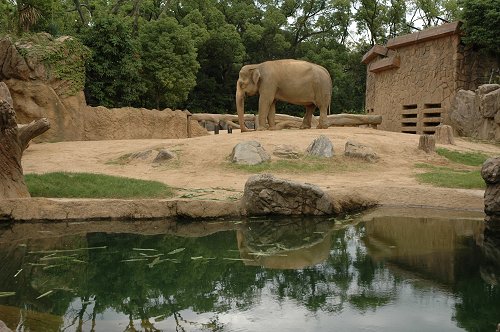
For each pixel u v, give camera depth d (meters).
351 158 15.07
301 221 9.16
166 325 4.04
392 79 29.39
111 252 6.80
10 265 6.08
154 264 6.18
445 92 25.42
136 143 18.30
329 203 9.71
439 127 19.66
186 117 24.91
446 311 4.33
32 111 19.39
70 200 9.20
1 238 7.60
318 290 4.99
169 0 38.34
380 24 48.31
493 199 8.88
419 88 27.06
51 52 20.25
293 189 9.47
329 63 43.81
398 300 4.63
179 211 9.13
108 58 25.97
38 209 8.73
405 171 14.37
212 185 11.98
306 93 19.61
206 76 43.25
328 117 23.80
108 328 3.97
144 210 9.04
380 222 9.06
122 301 4.71
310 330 3.88
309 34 48.81
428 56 26.52
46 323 4.08
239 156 14.37
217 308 4.46
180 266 6.09
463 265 6.00
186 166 14.32
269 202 9.45
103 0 39.72
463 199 10.66
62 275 5.66
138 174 13.38
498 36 23.83
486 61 25.38
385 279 5.38
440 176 13.02
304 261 6.30
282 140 16.48
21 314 4.32
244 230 8.39
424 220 9.23
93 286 5.23
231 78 45.19
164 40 32.31
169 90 33.56
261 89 19.38
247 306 4.50
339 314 4.25
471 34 24.14
